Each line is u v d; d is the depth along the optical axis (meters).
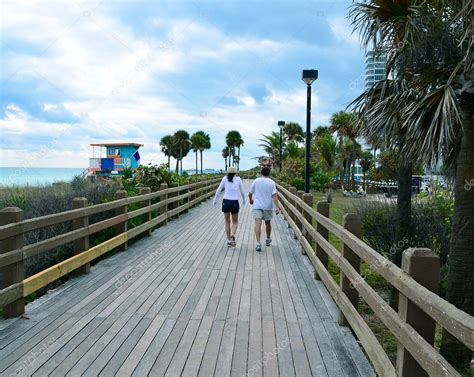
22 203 8.12
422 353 2.04
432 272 2.31
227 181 7.93
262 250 7.61
